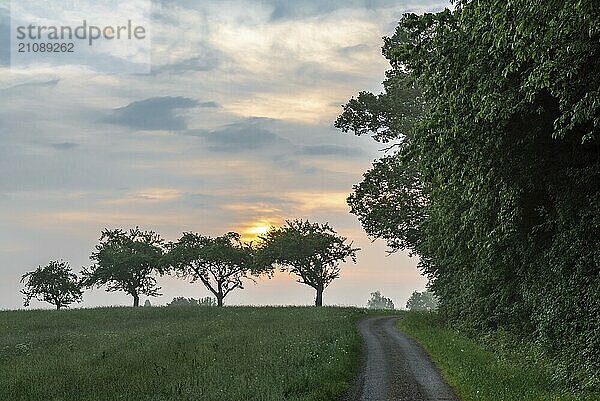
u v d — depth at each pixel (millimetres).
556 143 16328
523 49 12188
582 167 16312
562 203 16875
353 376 18578
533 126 15758
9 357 28203
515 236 19547
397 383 17281
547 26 11031
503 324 27422
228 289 91812
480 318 30000
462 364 19328
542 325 18406
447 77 16062
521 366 18672
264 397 13578
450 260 31781
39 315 61156
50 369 20969
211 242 91562
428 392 15805
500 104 14312
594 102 10984
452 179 18828
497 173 17328
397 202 42469
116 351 25953
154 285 91500
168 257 88062
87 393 16094
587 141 15336
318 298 86750
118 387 16484
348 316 49594
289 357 20297
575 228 16625
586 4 9672
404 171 40469
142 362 21344
